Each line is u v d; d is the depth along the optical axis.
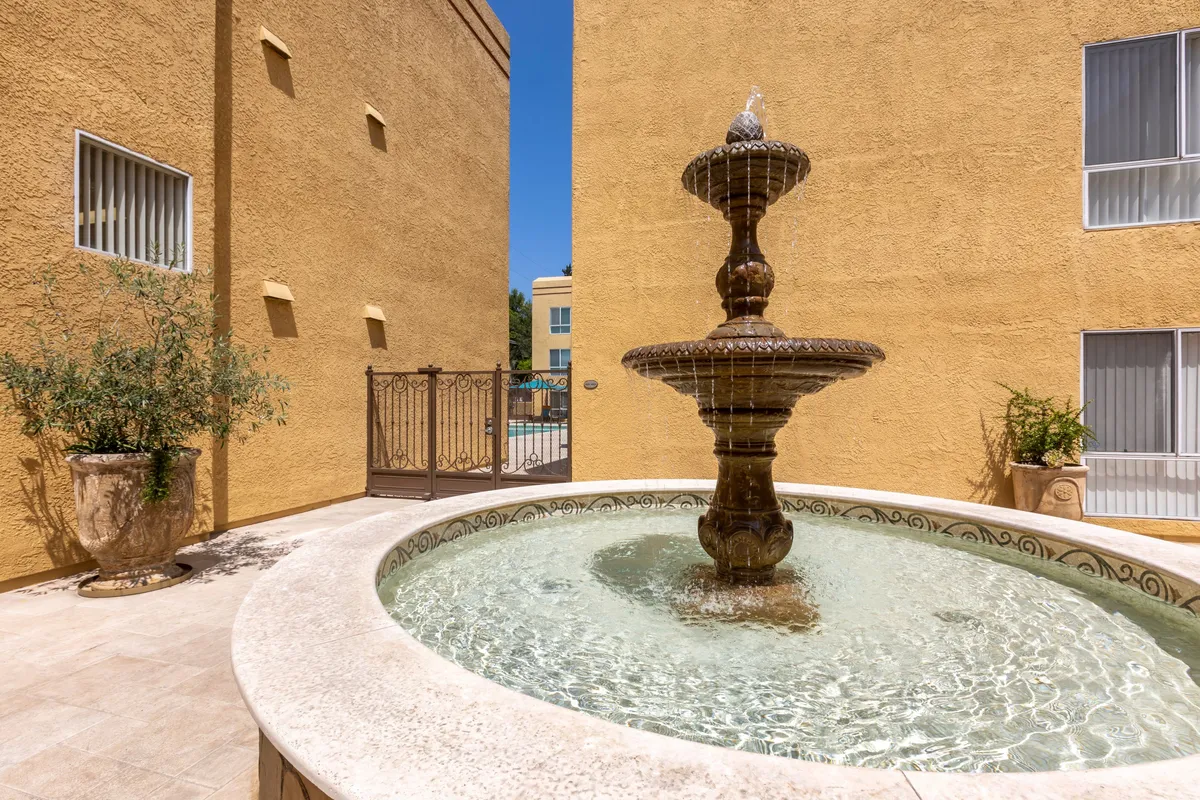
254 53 7.00
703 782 1.05
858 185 6.48
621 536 4.15
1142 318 5.63
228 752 2.41
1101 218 5.96
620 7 7.31
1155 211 5.81
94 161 5.03
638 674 2.06
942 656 2.20
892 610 2.67
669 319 7.16
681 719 1.76
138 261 5.26
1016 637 2.37
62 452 4.69
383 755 1.13
